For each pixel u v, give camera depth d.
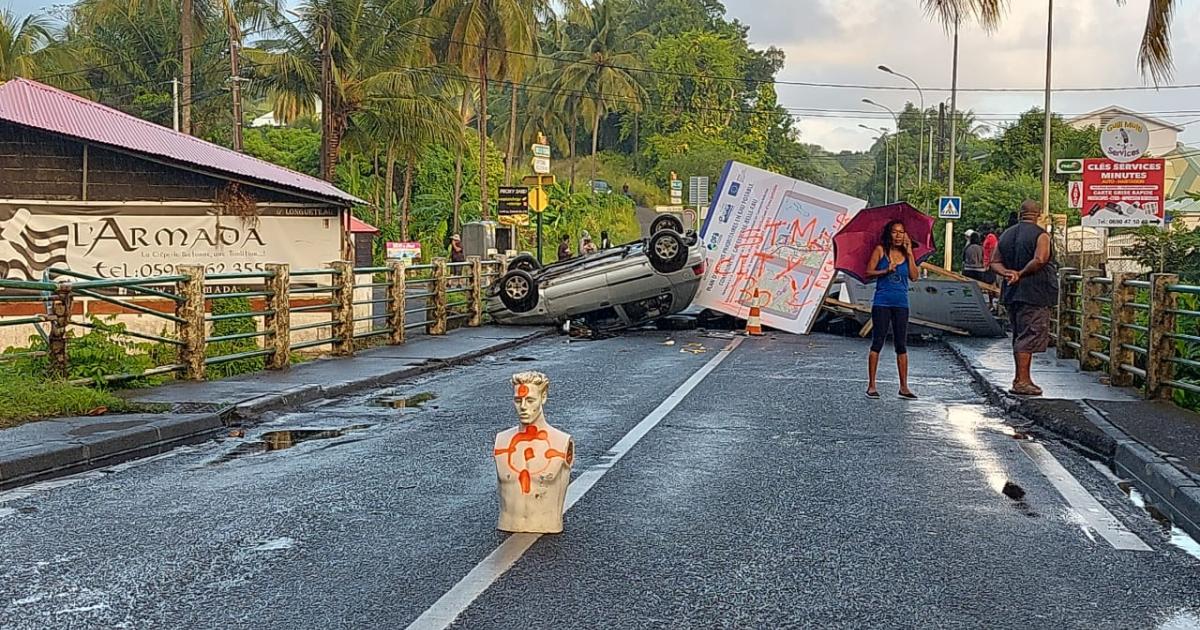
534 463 6.75
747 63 107.69
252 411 11.41
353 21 42.09
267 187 19.17
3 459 8.25
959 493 7.96
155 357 14.15
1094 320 14.44
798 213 22.06
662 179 92.06
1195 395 11.45
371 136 43.47
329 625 5.14
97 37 54.00
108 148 18.36
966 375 15.23
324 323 16.70
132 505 7.48
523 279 22.20
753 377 14.84
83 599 5.50
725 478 8.40
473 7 44.75
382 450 9.56
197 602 5.46
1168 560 6.29
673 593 5.62
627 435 10.27
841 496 7.83
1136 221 16.44
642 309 22.30
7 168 18.20
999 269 12.17
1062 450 9.66
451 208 57.12
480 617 5.25
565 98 73.50
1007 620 5.27
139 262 18.72
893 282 12.84
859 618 5.27
